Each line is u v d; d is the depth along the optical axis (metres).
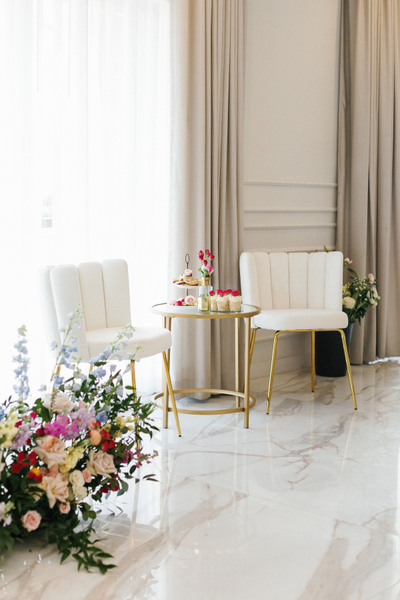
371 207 4.48
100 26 3.01
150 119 3.32
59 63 2.84
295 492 2.25
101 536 1.91
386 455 2.64
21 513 1.80
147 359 3.45
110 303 2.94
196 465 2.51
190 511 2.09
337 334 4.09
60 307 2.49
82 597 1.59
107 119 3.09
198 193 3.42
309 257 3.70
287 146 4.19
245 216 3.94
